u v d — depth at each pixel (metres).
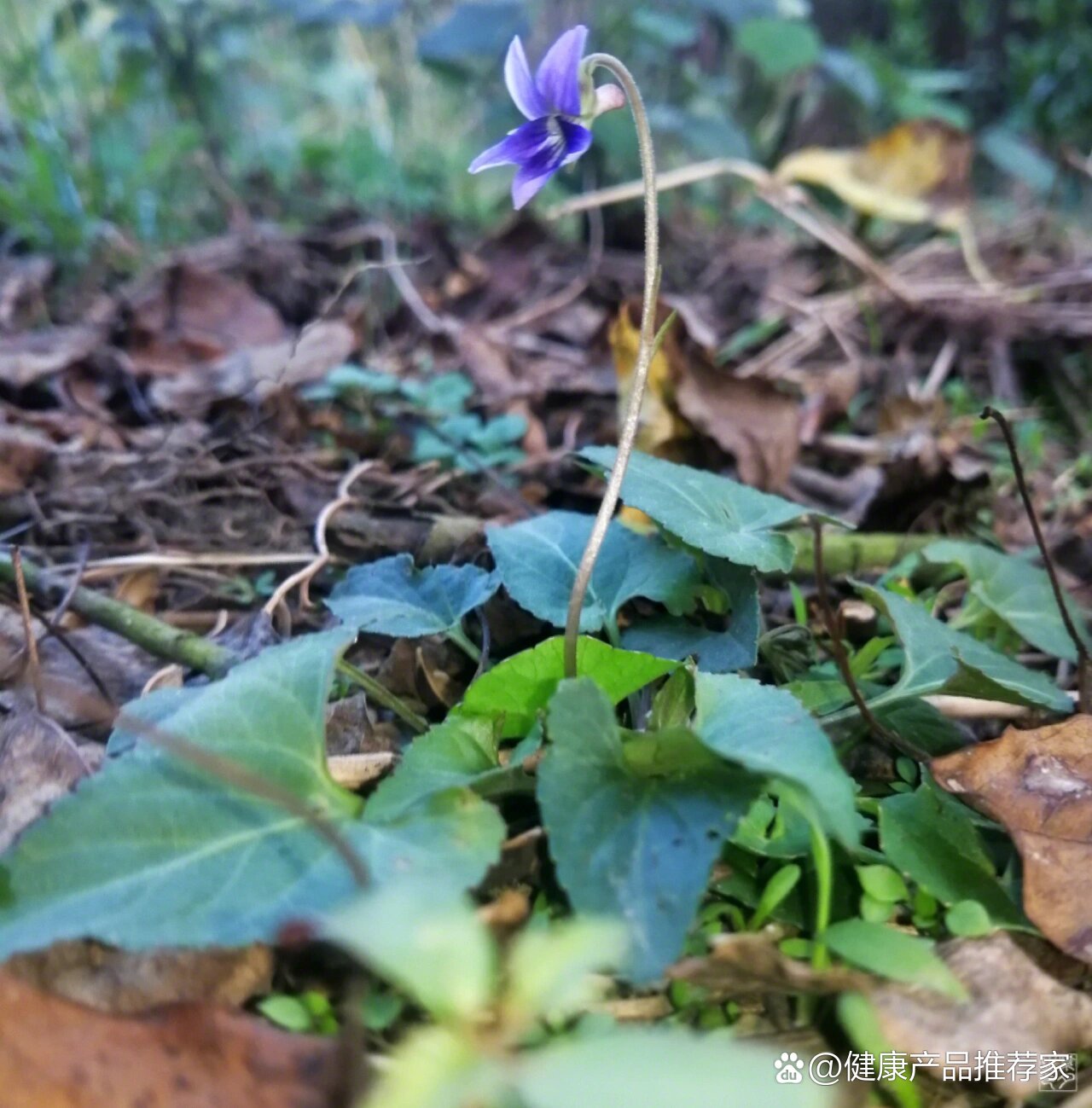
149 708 0.13
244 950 0.11
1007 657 0.16
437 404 0.26
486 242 0.41
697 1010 0.11
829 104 0.55
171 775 0.11
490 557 0.19
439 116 0.57
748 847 0.12
